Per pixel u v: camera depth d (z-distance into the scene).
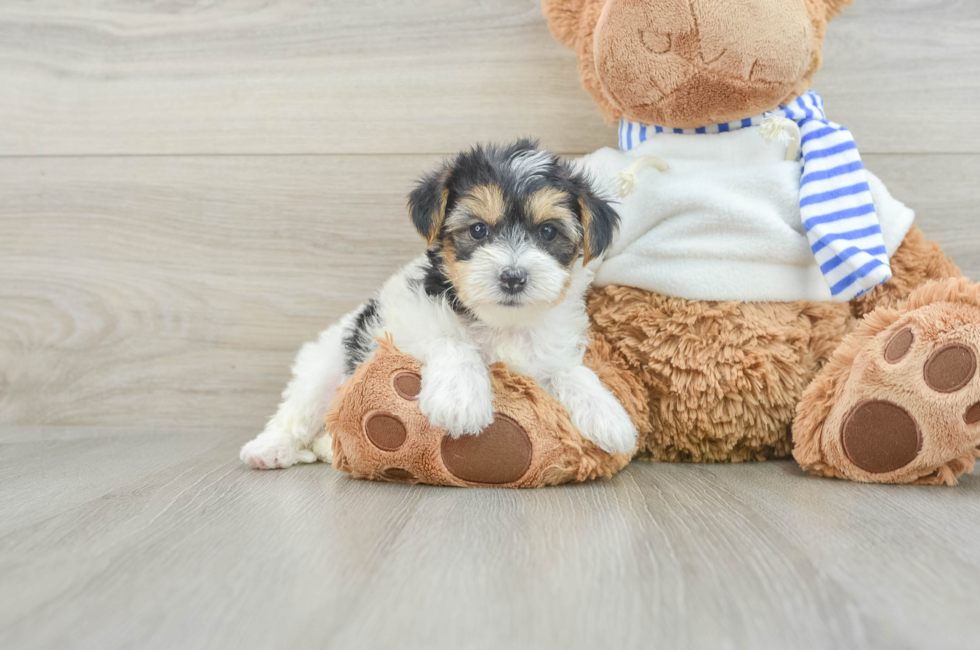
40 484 0.62
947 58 0.75
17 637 0.42
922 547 0.49
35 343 0.82
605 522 0.53
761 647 0.41
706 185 0.67
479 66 0.78
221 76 0.80
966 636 0.42
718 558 0.48
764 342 0.66
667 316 0.67
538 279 0.61
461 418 0.58
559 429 0.60
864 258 0.63
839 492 0.59
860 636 0.42
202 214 0.81
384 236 0.80
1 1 0.81
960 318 0.58
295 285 0.81
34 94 0.81
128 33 0.80
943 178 0.76
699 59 0.63
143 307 0.82
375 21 0.79
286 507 0.56
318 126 0.80
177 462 0.69
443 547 0.50
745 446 0.68
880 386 0.60
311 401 0.69
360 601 0.44
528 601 0.44
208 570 0.47
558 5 0.69
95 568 0.48
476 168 0.64
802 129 0.67
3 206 0.82
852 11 0.76
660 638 0.42
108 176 0.81
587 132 0.78
